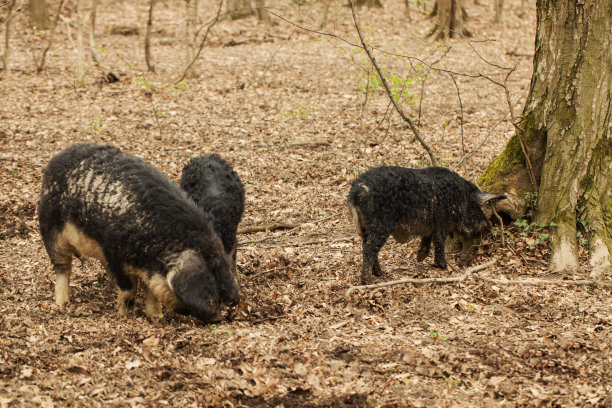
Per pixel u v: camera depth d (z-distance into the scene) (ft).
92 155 17.94
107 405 13.97
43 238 18.83
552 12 23.93
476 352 16.75
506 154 25.96
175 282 15.65
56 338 16.93
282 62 62.59
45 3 77.41
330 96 50.24
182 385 14.96
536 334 17.70
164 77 56.34
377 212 20.59
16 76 56.18
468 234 23.27
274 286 21.43
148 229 16.44
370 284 20.77
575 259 22.50
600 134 23.41
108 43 72.74
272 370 15.81
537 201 24.56
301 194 31.35
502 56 68.18
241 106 47.32
